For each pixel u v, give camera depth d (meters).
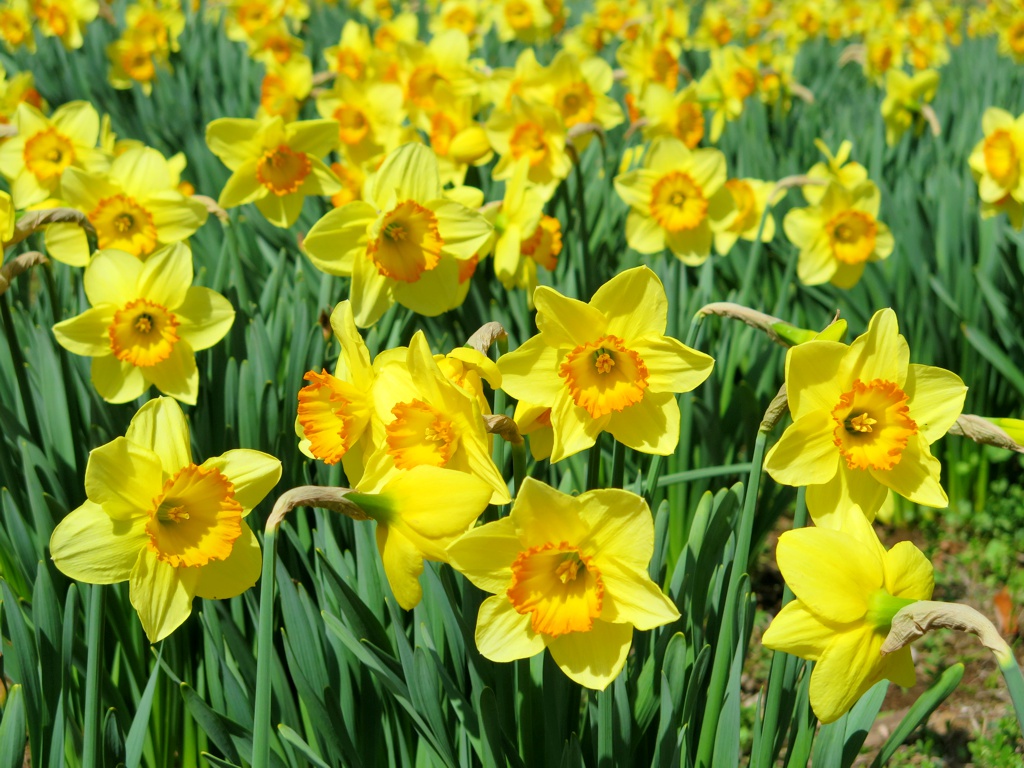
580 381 0.72
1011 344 1.28
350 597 0.79
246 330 1.07
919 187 1.55
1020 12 3.23
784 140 1.92
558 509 0.66
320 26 2.93
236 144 1.08
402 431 0.69
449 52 1.58
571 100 1.54
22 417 1.03
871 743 1.07
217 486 0.71
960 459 1.38
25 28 2.41
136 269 0.94
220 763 0.79
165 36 2.29
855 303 1.36
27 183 1.19
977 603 1.24
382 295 0.94
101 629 0.74
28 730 0.79
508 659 0.67
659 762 0.75
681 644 0.76
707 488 1.09
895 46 2.47
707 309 0.75
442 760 0.77
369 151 1.48
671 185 1.21
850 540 0.65
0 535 0.95
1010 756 1.04
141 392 0.96
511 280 1.06
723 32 2.58
